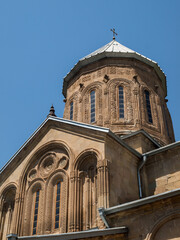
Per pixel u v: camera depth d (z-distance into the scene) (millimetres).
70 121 19109
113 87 24516
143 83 25328
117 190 16281
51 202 17891
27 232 17984
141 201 13680
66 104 26594
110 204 15398
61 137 19344
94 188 16891
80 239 13016
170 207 13031
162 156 18594
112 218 14453
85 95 25125
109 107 23594
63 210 16922
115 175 16625
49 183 18469
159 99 25656
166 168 18234
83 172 17531
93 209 16406
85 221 16250
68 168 18078
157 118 24406
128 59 25875
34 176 19641
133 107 23812
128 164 17969
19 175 20219
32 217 18375
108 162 16484
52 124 20234
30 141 20656
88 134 17984
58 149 19359
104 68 25484
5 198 20672
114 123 22875
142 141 20297
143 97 24656
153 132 23406
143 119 23469
